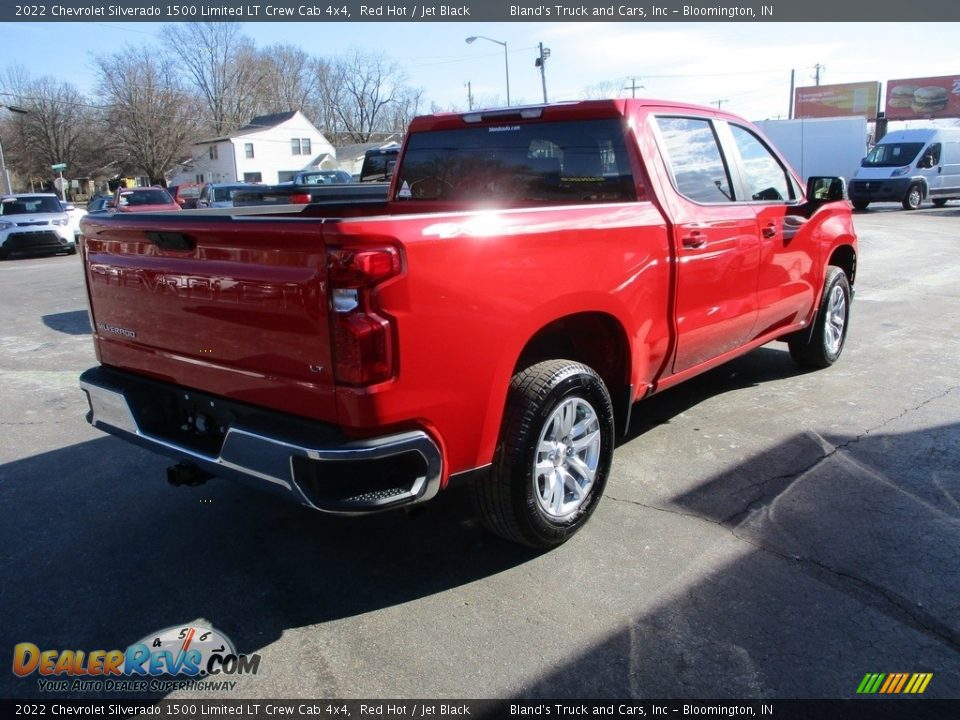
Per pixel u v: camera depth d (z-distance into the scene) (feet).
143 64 203.72
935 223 65.51
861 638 9.25
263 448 9.00
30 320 31.53
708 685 8.55
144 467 15.12
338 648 9.41
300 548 11.84
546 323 10.40
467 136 15.15
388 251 8.41
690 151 14.19
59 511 13.21
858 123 92.38
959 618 9.61
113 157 231.09
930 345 22.74
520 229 9.86
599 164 13.28
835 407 17.30
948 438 15.23
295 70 271.90
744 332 15.94
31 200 65.77
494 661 9.07
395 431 8.90
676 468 14.23
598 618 9.80
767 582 10.44
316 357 8.71
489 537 12.00
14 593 10.69
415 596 10.44
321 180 76.54
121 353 11.49
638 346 12.42
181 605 10.38
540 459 10.87
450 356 9.11
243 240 9.09
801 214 17.42
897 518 12.09
